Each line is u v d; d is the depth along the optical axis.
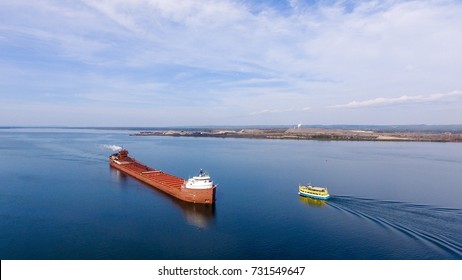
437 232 66.56
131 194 101.94
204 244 64.06
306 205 88.44
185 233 69.62
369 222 73.19
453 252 57.72
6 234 68.69
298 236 67.00
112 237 67.44
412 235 65.31
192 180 92.31
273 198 96.88
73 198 97.06
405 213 78.81
